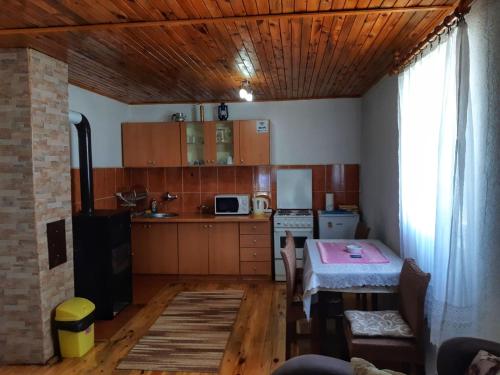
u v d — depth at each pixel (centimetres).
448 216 215
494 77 176
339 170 528
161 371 281
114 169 500
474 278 192
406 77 296
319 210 526
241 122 504
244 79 401
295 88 457
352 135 523
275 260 489
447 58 211
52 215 303
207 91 464
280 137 533
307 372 162
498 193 173
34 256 285
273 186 538
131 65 336
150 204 545
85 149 376
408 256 295
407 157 297
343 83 430
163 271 501
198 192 544
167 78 390
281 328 352
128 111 541
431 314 240
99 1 203
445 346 156
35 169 283
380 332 233
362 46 289
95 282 374
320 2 207
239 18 227
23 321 290
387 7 215
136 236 502
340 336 324
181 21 231
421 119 264
